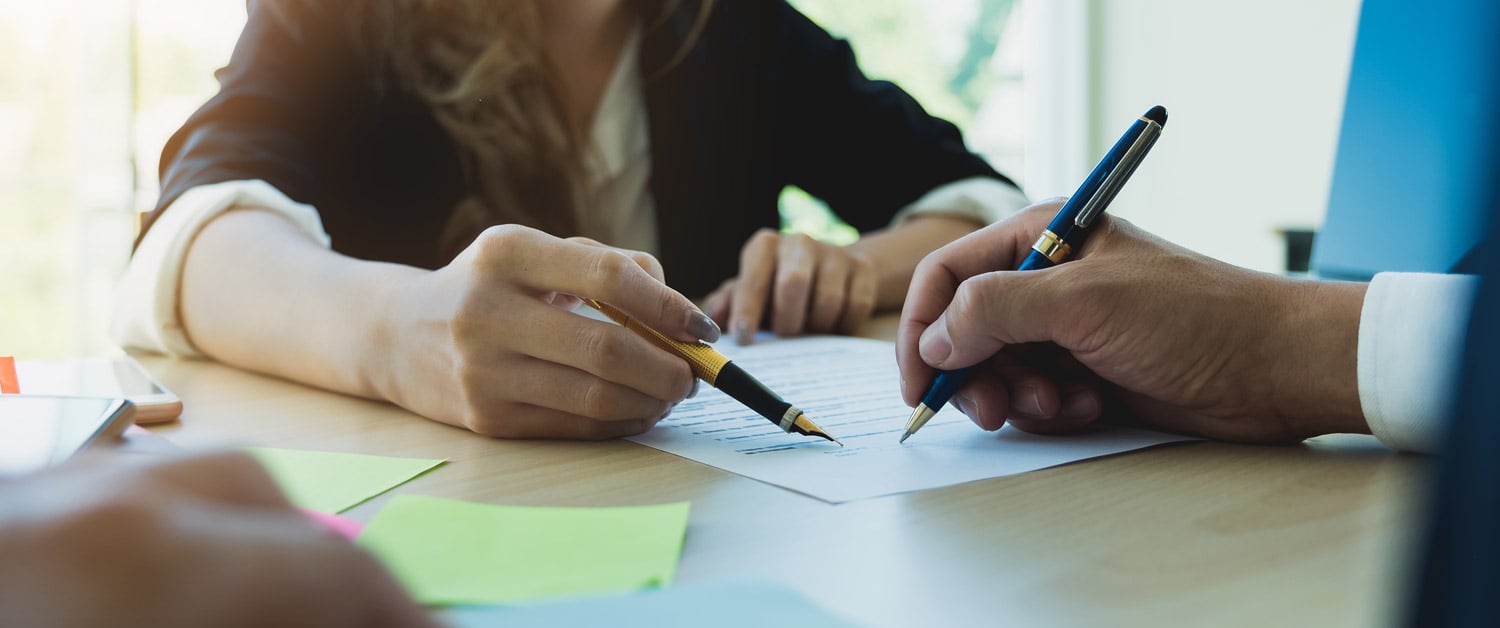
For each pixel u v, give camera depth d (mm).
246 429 601
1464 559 150
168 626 182
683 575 358
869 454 531
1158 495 450
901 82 3125
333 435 586
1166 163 2795
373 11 1217
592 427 562
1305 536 389
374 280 690
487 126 1279
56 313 2271
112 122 2240
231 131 1036
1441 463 154
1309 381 533
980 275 557
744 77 1449
